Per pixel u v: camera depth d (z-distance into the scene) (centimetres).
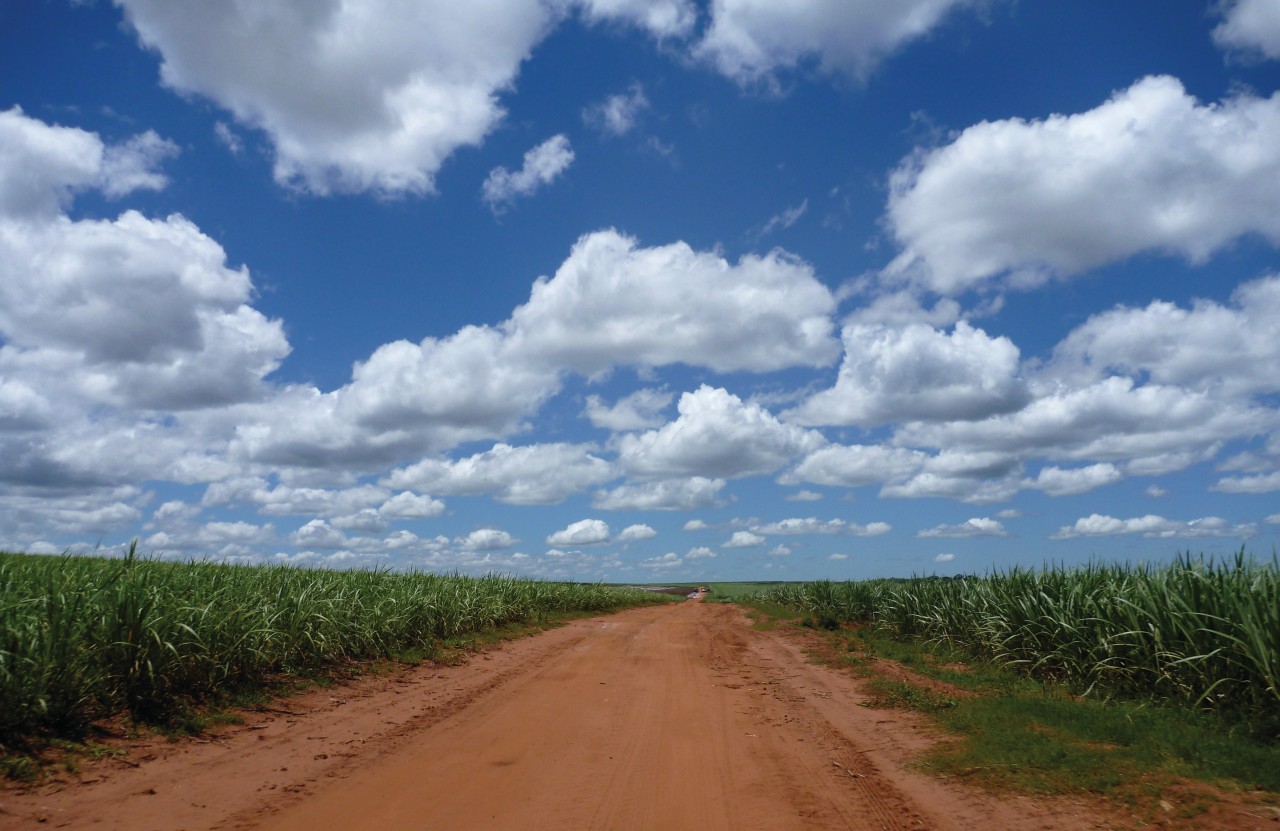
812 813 609
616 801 634
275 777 675
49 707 706
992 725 867
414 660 1416
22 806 561
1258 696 796
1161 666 945
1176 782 620
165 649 838
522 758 768
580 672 1389
